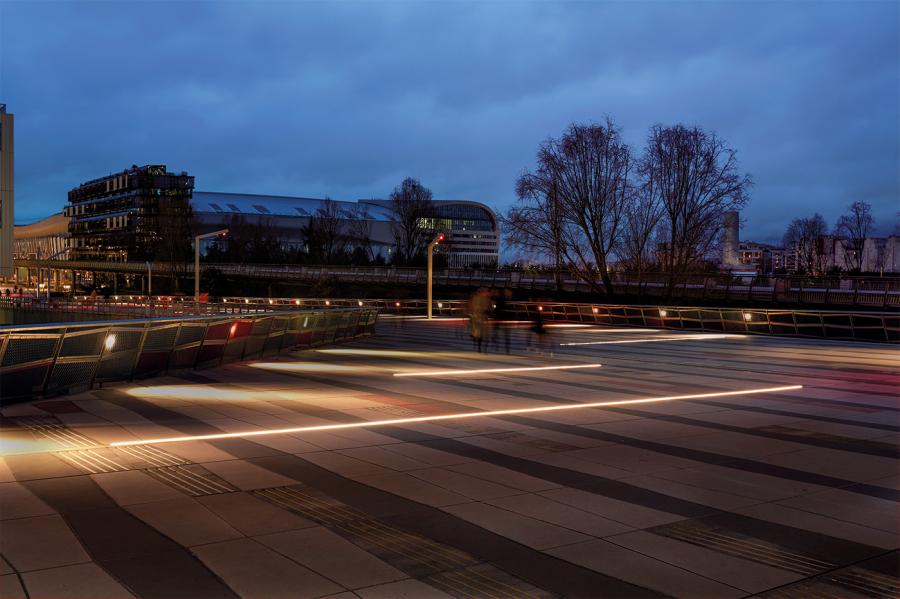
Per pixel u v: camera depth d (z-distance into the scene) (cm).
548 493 723
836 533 613
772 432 1058
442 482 758
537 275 6125
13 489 698
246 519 623
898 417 1197
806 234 11738
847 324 3244
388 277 7150
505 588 490
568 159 5100
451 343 2683
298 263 10456
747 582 507
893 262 10256
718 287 4919
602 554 557
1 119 6562
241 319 1975
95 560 521
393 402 1295
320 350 2378
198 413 1152
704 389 1524
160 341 1611
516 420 1132
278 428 1038
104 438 945
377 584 491
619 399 1367
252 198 16588
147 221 15062
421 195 10156
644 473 809
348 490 721
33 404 1218
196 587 479
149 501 668
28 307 7594
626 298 5059
